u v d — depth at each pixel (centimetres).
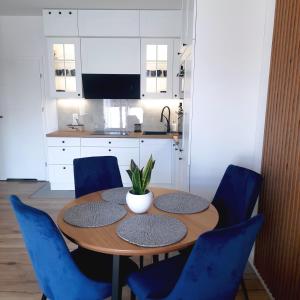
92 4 365
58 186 416
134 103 446
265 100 208
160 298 127
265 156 204
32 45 433
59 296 133
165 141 402
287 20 172
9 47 434
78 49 396
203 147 231
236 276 119
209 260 105
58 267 124
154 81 411
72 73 408
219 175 234
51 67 400
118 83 407
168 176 412
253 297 194
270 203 194
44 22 385
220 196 201
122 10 384
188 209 166
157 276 141
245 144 229
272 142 192
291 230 165
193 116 226
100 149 404
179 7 375
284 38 176
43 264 128
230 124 227
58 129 455
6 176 469
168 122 441
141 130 450
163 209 166
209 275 109
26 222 119
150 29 388
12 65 439
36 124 454
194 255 104
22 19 425
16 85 443
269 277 195
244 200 176
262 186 207
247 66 218
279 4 183
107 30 388
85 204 172
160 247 124
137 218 152
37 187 434
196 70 220
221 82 221
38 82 442
